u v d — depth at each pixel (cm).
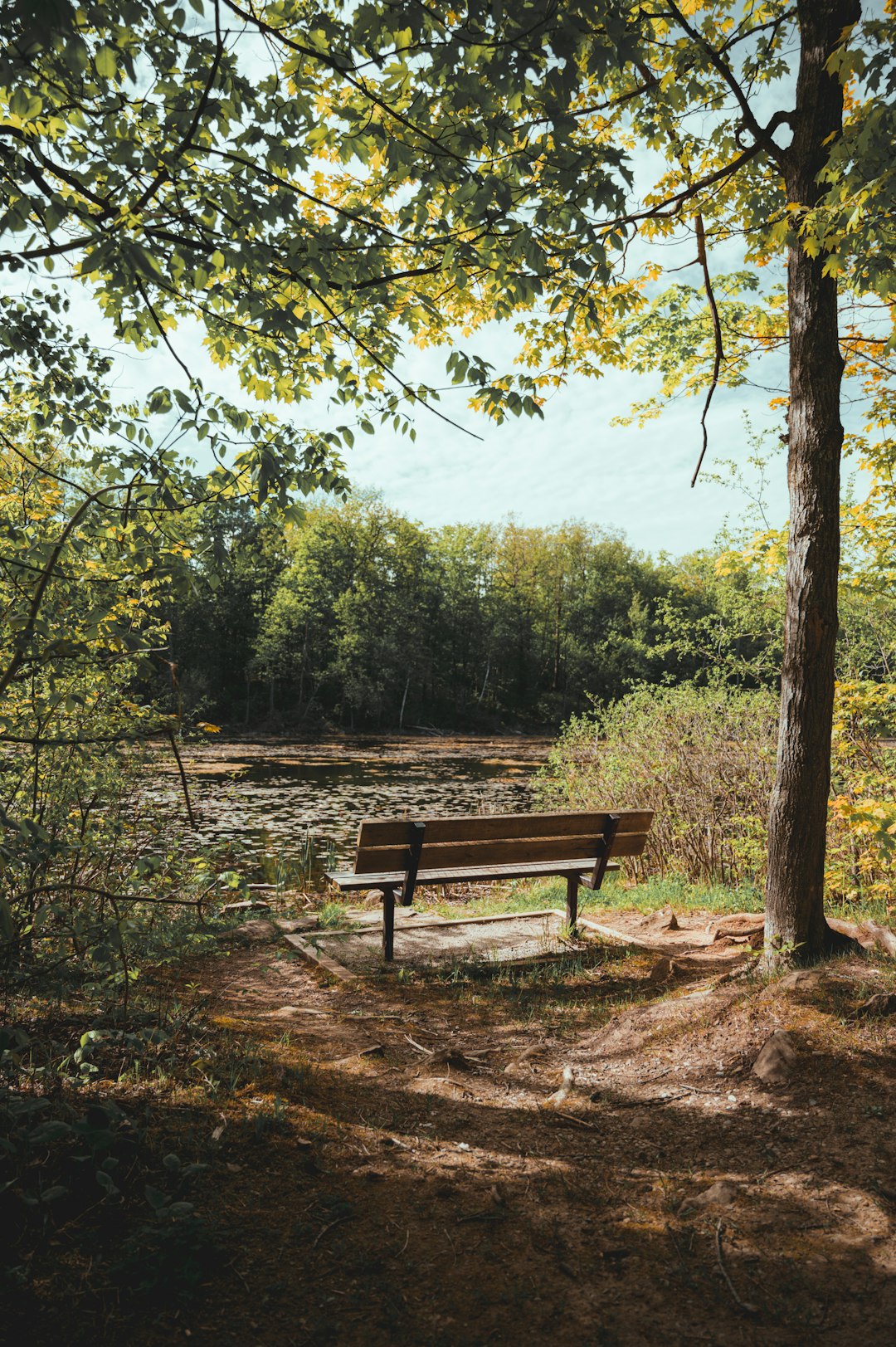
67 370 408
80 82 287
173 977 505
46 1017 347
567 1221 247
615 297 583
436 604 6059
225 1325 196
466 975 527
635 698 1004
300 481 358
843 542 728
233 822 1321
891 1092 300
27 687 409
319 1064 368
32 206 267
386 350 435
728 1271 222
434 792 1848
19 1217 222
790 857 427
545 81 267
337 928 658
